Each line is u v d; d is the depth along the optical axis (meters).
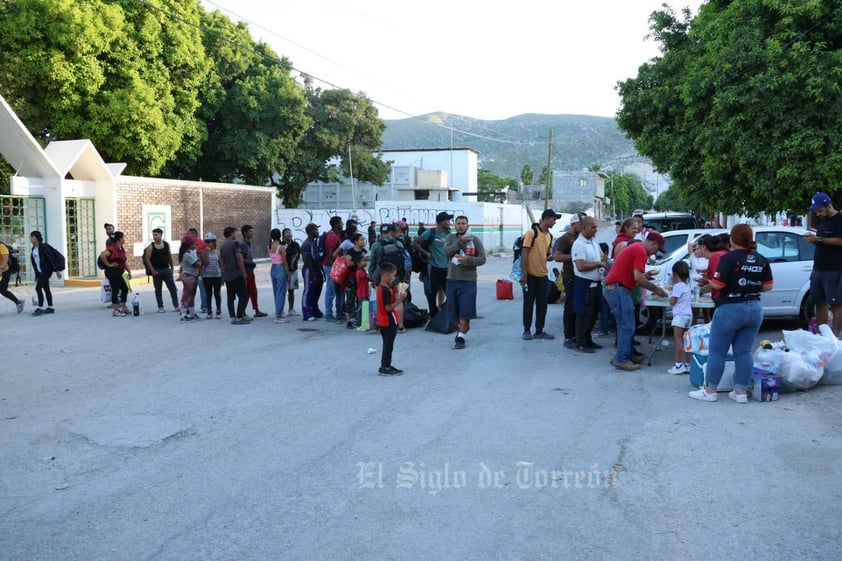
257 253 32.72
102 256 14.12
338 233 13.52
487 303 16.42
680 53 17.73
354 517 4.53
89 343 11.20
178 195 27.39
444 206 43.47
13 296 14.79
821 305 9.09
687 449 5.72
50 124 25.41
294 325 12.99
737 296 6.94
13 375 8.90
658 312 10.79
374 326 12.10
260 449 5.89
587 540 4.18
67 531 4.38
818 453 5.54
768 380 7.12
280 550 4.09
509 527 4.36
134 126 25.39
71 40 23.58
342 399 7.49
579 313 9.86
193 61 28.23
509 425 6.45
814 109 11.73
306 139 37.94
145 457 5.74
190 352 10.38
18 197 21.25
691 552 4.01
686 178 16.34
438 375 8.59
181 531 4.36
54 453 5.88
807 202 12.43
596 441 5.97
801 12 12.10
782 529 4.26
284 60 34.38
